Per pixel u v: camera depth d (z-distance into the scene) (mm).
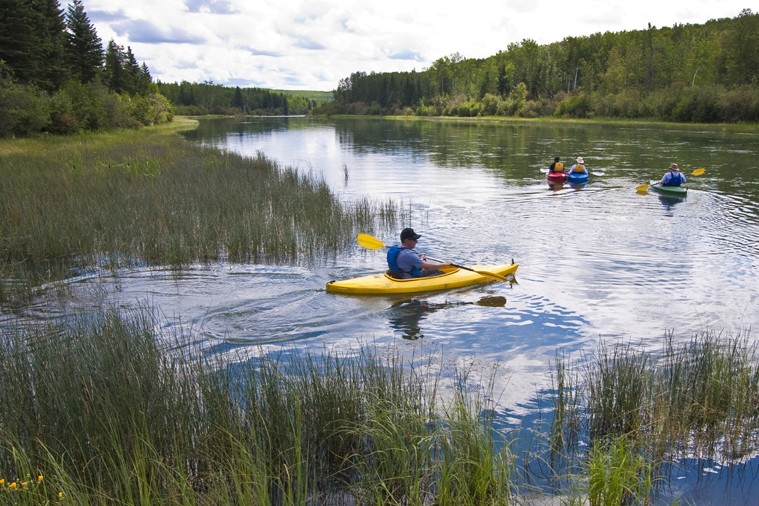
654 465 4434
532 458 4562
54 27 58000
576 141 40219
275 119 121562
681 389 5273
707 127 54250
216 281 9469
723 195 17766
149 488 3686
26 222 11672
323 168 26094
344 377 5047
